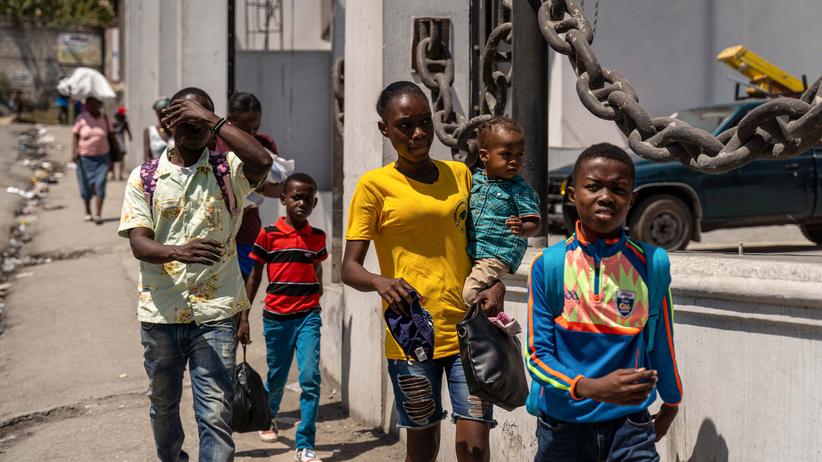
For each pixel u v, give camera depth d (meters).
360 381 5.95
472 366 3.40
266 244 5.40
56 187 18.27
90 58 43.84
